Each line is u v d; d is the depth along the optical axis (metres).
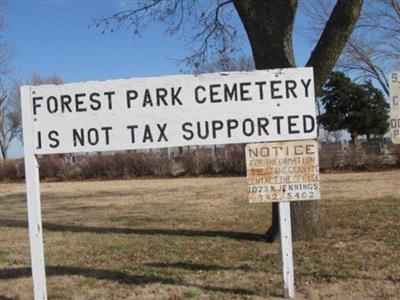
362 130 48.97
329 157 30.81
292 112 5.95
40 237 5.91
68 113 6.04
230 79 5.98
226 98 5.98
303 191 5.95
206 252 8.98
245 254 8.67
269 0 9.41
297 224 9.55
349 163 30.53
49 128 6.03
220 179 29.58
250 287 6.67
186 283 7.02
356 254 8.23
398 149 29.91
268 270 7.50
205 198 18.83
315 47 9.48
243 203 16.52
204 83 5.99
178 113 6.01
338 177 25.84
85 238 11.05
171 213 14.80
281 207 6.06
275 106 5.95
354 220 11.61
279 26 9.38
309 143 5.94
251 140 5.97
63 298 6.60
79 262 8.66
